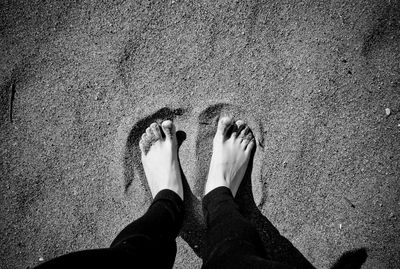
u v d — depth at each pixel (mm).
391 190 838
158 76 853
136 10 858
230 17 855
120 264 537
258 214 836
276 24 855
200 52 854
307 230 836
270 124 847
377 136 845
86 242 843
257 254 584
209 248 643
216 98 849
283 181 838
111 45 857
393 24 852
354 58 854
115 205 844
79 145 853
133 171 852
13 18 859
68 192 848
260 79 850
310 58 854
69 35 860
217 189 778
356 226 835
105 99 854
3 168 853
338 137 845
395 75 851
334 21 850
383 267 827
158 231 661
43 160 853
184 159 855
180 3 856
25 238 845
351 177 842
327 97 849
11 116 857
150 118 853
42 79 858
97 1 858
